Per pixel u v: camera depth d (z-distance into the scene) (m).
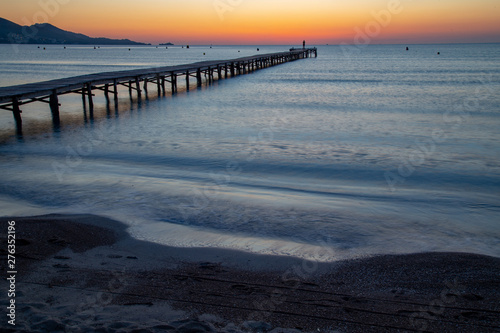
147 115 14.84
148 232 4.87
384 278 3.70
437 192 6.69
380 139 10.61
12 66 47.19
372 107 16.02
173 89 22.58
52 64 52.09
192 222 5.25
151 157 9.00
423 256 4.23
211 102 18.05
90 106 16.20
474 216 5.59
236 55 95.06
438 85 24.05
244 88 23.86
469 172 7.80
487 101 17.22
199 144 10.20
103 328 2.73
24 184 6.93
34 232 4.73
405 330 2.88
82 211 5.62
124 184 6.97
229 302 3.23
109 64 53.53
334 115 14.25
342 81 27.69
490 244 4.64
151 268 3.89
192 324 2.83
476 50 112.25
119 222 5.18
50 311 2.99
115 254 4.21
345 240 4.72
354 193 6.62
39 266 3.85
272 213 5.63
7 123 13.37
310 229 5.06
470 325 2.94
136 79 19.59
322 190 6.79
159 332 2.71
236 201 6.13
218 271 3.85
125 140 10.72
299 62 56.97
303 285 3.57
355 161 8.61
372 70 38.69
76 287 3.43
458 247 4.55
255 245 4.54
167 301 3.22
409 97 18.92
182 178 7.42
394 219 5.45
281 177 7.58
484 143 10.08
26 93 12.60
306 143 10.23
